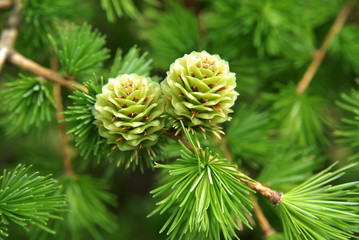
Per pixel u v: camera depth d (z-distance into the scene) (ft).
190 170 0.73
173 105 0.72
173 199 0.71
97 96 0.74
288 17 1.04
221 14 1.07
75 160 1.00
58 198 0.76
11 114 0.87
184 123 0.73
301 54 1.09
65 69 0.86
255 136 0.97
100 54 0.86
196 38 1.11
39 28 0.97
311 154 0.97
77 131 0.74
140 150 0.76
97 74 0.90
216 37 1.07
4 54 0.87
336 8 1.11
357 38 1.08
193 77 0.71
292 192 0.76
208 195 0.72
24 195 0.74
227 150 0.94
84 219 0.95
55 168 0.99
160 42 1.10
